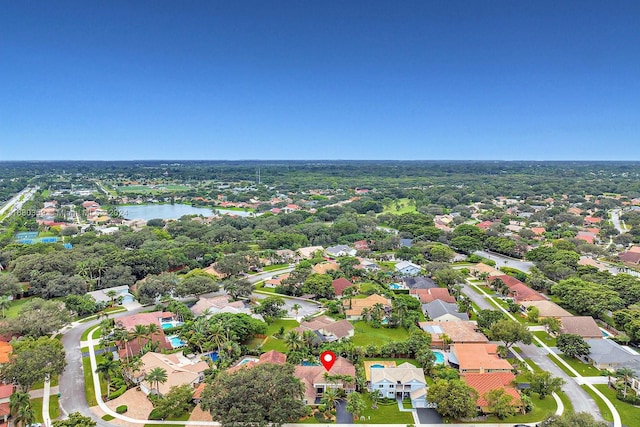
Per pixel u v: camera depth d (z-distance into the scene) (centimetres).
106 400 11031
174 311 16388
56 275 18738
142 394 11206
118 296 18400
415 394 10931
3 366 11194
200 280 18738
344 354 12719
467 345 13000
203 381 11581
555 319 14962
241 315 14475
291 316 16650
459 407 9988
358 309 16638
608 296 16400
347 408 10244
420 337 13438
